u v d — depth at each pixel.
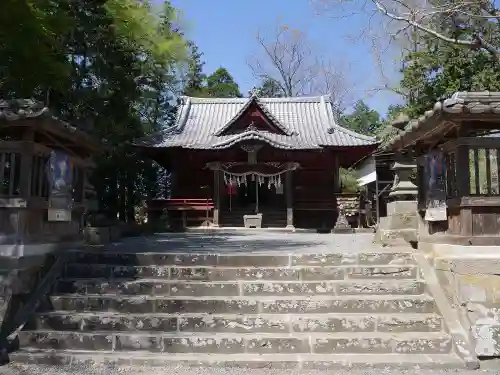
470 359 4.93
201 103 26.89
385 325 5.42
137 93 16.53
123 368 4.87
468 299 5.31
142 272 6.41
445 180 6.14
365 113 40.59
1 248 5.73
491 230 5.57
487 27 12.81
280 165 21.97
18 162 6.01
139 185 24.11
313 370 4.84
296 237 14.02
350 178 32.31
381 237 8.45
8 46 8.70
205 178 23.78
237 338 5.21
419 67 15.02
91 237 9.51
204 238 12.95
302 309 5.69
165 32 20.86
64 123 6.18
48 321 5.55
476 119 5.39
